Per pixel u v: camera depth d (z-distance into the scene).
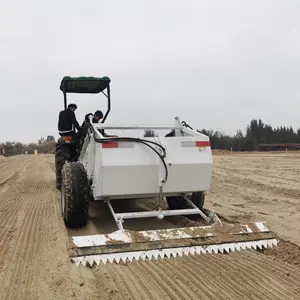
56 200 8.59
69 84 8.08
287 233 5.74
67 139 7.87
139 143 5.31
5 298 3.56
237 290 3.68
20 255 4.72
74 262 4.25
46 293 3.60
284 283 3.86
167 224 6.25
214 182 12.20
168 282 3.83
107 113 8.20
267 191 10.19
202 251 4.68
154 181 5.38
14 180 13.76
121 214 5.30
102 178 5.20
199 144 5.57
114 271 4.07
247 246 4.84
